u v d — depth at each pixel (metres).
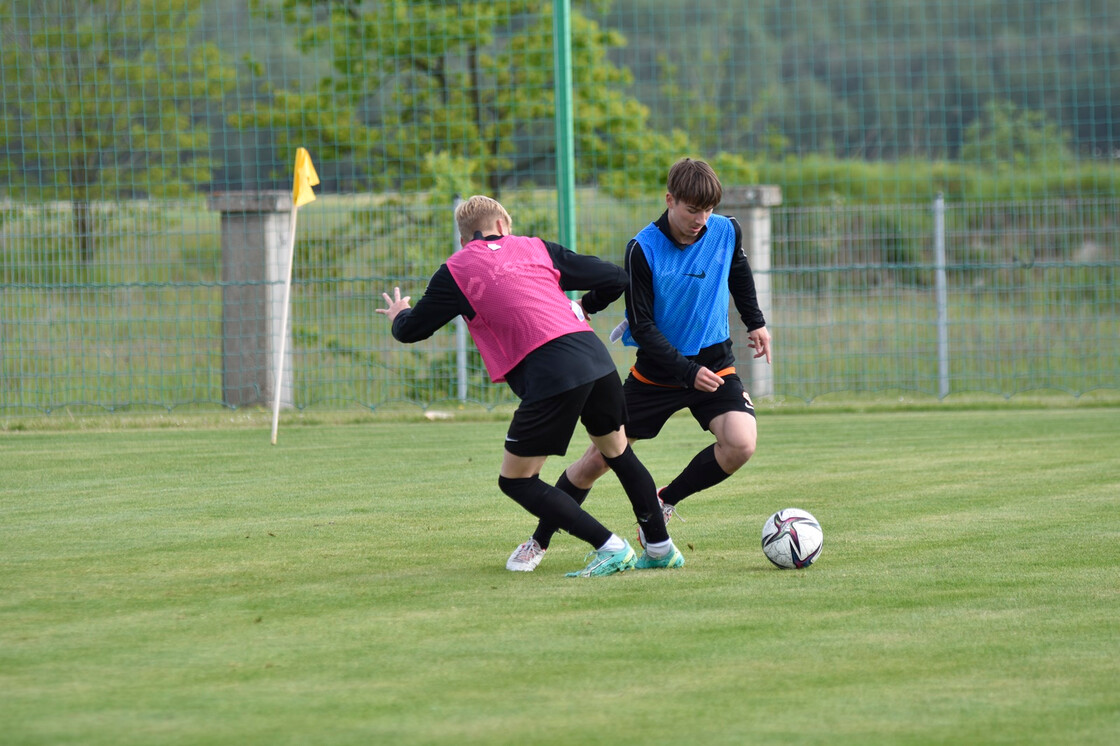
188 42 47.59
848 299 41.25
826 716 10.20
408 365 40.38
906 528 18.64
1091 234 49.72
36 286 36.72
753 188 38.22
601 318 46.50
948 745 9.55
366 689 11.00
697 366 16.22
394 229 41.69
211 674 11.48
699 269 16.80
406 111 47.91
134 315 43.44
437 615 13.64
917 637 12.53
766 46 59.28
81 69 45.50
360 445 29.69
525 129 49.09
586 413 15.38
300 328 40.22
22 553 17.36
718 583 15.06
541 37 48.31
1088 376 40.69
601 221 45.59
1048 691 10.79
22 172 44.97
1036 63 71.56
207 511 20.86
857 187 66.88
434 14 46.69
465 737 9.80
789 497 21.59
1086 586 14.71
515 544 17.89
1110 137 51.28
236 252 38.53
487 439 30.61
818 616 13.41
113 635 12.91
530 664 11.72
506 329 15.21
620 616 13.49
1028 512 19.88
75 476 25.02
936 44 69.62
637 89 53.31
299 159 30.91
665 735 9.80
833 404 36.25
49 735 9.87
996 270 43.09
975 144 66.50
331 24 47.06
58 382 39.28
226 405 38.19
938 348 37.62
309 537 18.47
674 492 17.41
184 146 46.25
